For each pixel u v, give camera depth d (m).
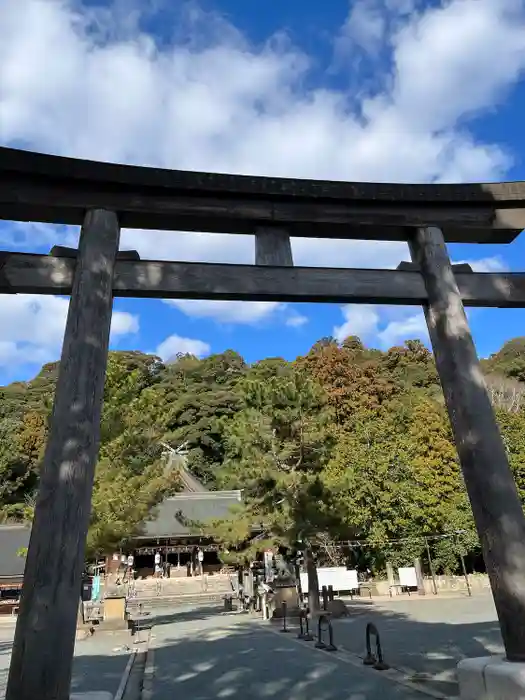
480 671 5.37
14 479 46.47
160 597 33.19
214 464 53.34
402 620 15.91
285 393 19.44
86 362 5.54
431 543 28.56
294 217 6.89
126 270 6.23
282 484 18.19
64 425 5.23
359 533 25.08
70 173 6.21
